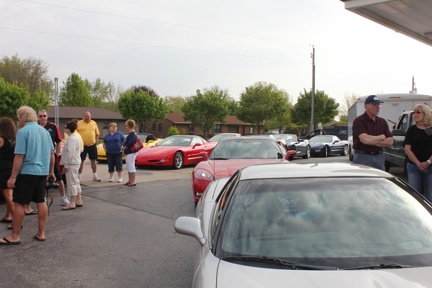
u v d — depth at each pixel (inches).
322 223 115.0
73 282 182.1
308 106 2182.6
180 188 434.6
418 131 241.1
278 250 107.3
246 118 2427.4
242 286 92.0
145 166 648.4
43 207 244.4
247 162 331.0
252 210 120.3
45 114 366.0
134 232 261.9
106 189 426.6
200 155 670.5
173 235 254.7
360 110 684.7
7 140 262.8
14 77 2458.2
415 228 113.8
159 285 177.9
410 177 248.1
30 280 184.7
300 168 141.4
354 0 402.9
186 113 2304.4
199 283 98.3
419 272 96.2
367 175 133.7
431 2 391.9
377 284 90.9
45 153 239.6
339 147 968.9
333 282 91.9
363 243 108.7
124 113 2272.4
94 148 474.9
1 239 236.8
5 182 265.0
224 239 112.4
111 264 204.2
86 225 279.6
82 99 2960.1
